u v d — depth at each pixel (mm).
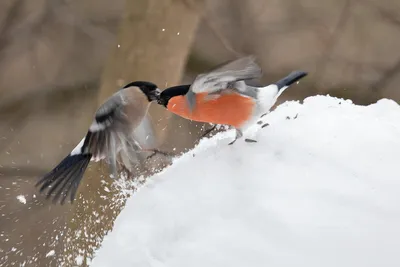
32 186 16109
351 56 17141
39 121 17828
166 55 11680
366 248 6363
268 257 6500
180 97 8109
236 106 8148
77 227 10133
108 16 18047
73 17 18016
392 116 8680
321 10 17375
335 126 8117
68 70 17922
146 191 8055
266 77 17094
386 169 7281
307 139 7902
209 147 8422
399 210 6742
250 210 7004
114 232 7867
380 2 17078
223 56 17000
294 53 17219
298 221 6715
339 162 7418
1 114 17828
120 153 8484
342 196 6934
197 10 11555
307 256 6402
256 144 8055
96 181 10023
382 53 17109
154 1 11438
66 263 10062
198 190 7574
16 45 17844
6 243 12977
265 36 17359
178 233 7203
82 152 8117
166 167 8875
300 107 9008
